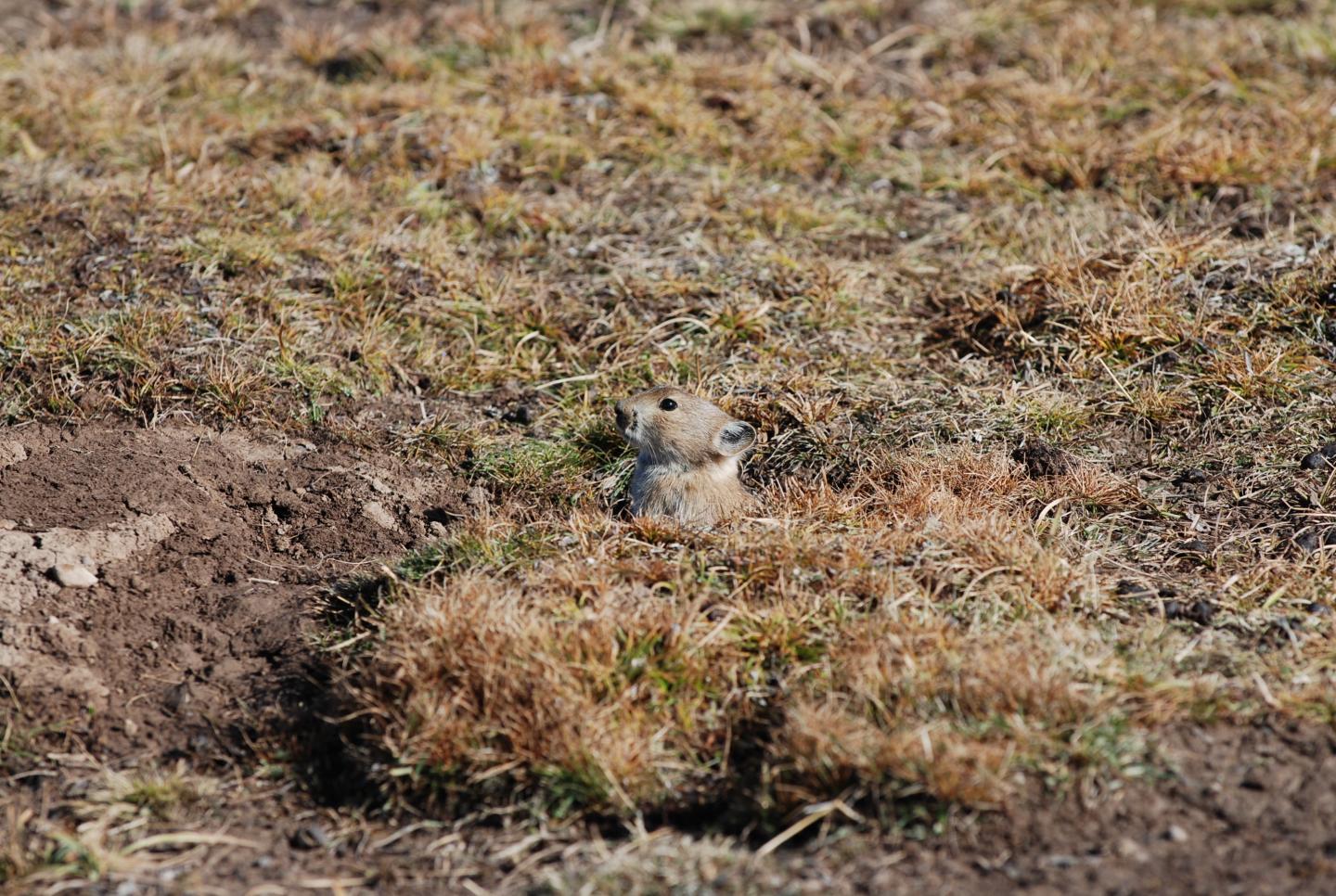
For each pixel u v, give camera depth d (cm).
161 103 2553
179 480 1627
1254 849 1060
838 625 1292
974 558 1378
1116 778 1118
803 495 1566
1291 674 1241
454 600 1294
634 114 2494
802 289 2039
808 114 2517
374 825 1184
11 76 2562
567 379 1898
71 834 1162
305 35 2766
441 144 2366
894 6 2884
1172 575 1454
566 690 1192
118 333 1844
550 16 2848
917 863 1070
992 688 1167
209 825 1188
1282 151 2270
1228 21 2775
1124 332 1853
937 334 1980
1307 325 1869
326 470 1691
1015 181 2308
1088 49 2656
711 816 1160
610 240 2170
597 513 1562
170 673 1359
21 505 1552
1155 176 2264
